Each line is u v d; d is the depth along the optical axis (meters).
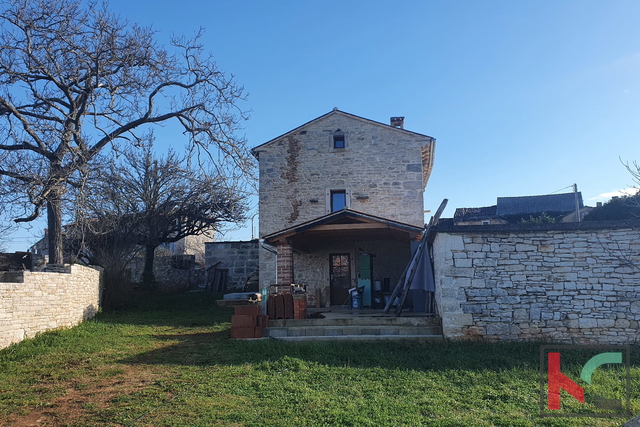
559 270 8.98
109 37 12.95
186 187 20.08
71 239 17.48
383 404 5.61
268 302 10.61
